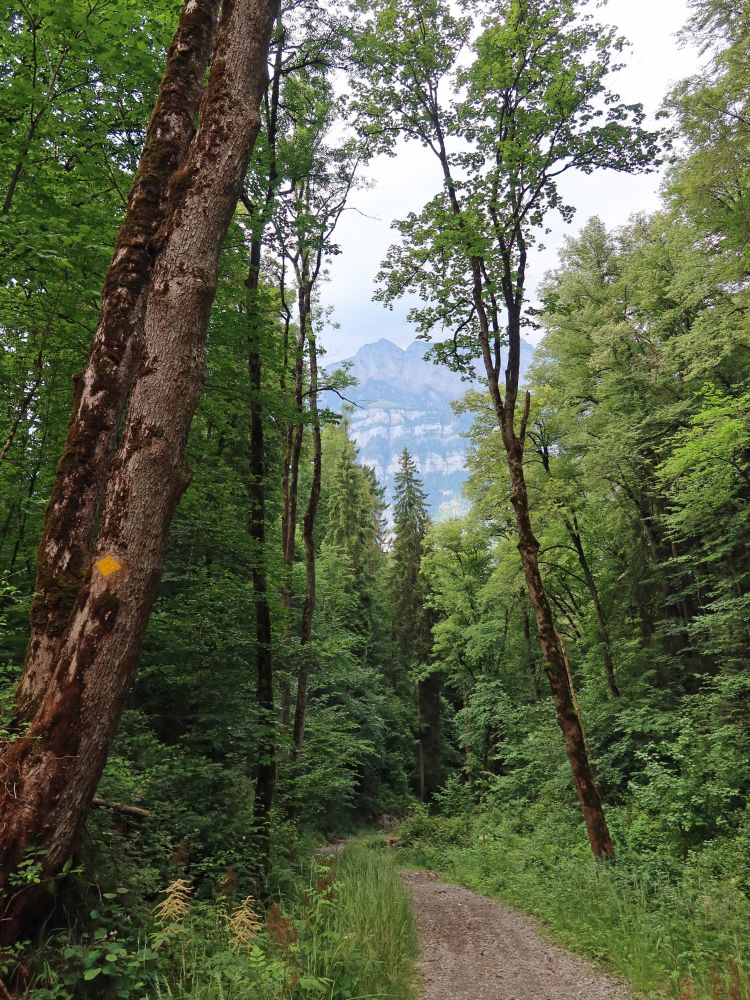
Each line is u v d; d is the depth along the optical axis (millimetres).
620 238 23219
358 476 36000
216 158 4695
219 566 11477
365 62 12484
